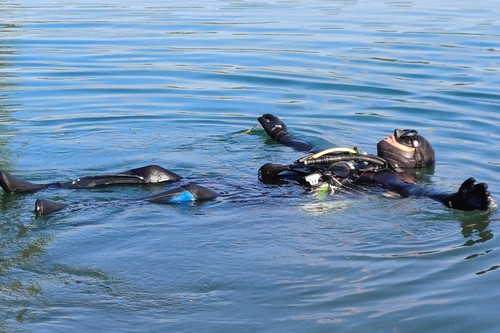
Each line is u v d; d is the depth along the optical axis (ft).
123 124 34.27
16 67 43.57
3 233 21.93
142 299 18.11
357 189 25.86
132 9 64.03
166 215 23.45
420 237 21.84
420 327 16.84
